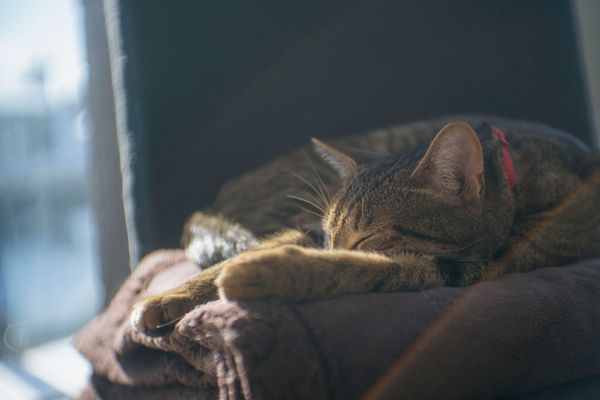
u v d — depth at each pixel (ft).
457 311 2.13
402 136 3.23
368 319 2.05
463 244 2.48
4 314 4.73
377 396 1.99
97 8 3.69
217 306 2.07
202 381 2.16
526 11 3.36
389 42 3.34
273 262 2.09
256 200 3.01
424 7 3.35
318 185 3.06
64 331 5.03
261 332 1.94
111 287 3.76
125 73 3.03
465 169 2.46
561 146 2.87
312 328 1.99
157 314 2.30
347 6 3.30
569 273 2.39
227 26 3.14
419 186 2.47
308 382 1.93
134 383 2.41
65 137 4.98
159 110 3.04
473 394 2.11
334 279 2.15
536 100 3.37
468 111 3.38
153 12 3.04
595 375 2.30
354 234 2.51
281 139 3.23
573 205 2.69
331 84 3.29
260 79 3.19
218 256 2.76
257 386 1.90
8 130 4.81
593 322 2.28
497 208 2.53
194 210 3.08
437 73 3.37
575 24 3.41
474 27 3.37
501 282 2.31
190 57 3.08
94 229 3.83
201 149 3.10
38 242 4.91
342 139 3.29
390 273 2.27
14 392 4.07
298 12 3.25
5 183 4.78
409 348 2.04
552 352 2.20
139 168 3.03
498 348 2.12
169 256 2.88
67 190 5.01
